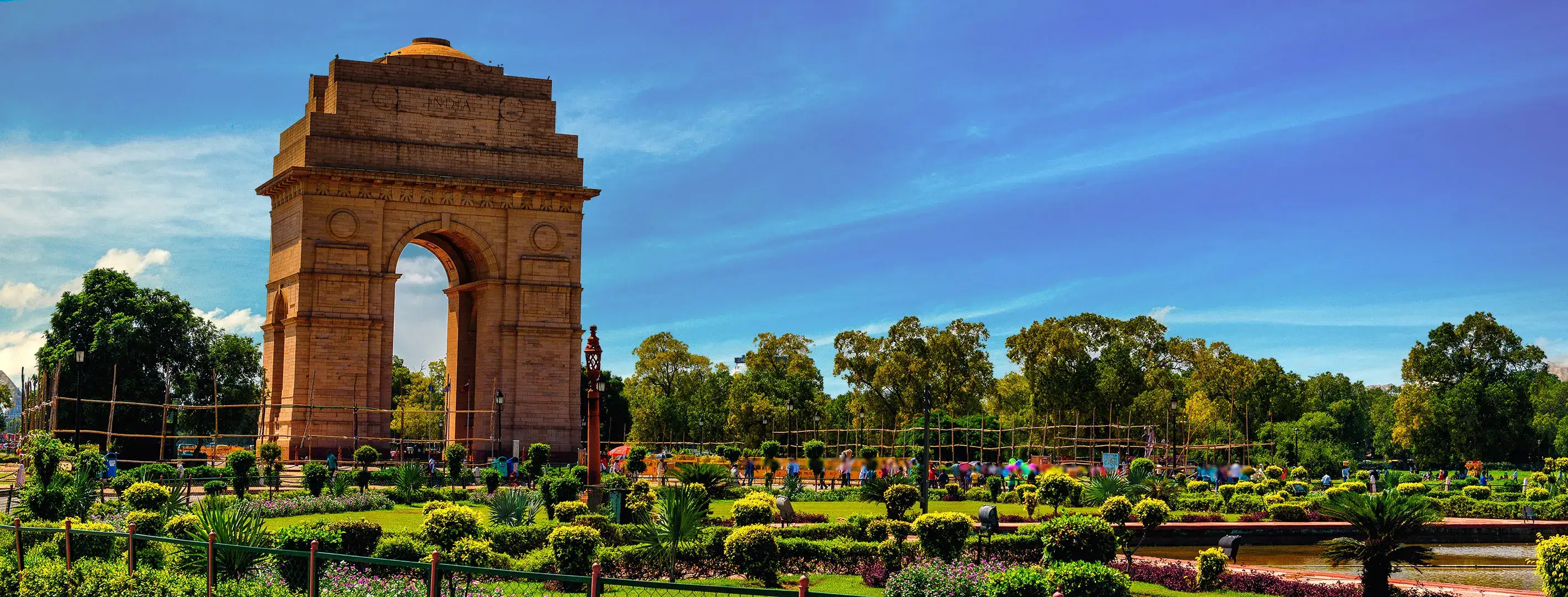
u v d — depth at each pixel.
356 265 94.75
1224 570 41.88
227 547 29.55
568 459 99.75
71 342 116.19
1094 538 38.31
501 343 99.31
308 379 92.94
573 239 101.62
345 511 62.88
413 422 176.25
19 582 31.61
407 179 95.69
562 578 23.98
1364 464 175.75
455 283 105.31
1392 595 38.59
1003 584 30.98
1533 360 139.88
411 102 97.75
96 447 65.06
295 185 95.62
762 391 160.62
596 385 60.91
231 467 64.75
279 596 30.03
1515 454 151.88
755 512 47.34
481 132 99.69
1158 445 119.94
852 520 49.78
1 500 62.25
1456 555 56.16
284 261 97.25
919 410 133.12
